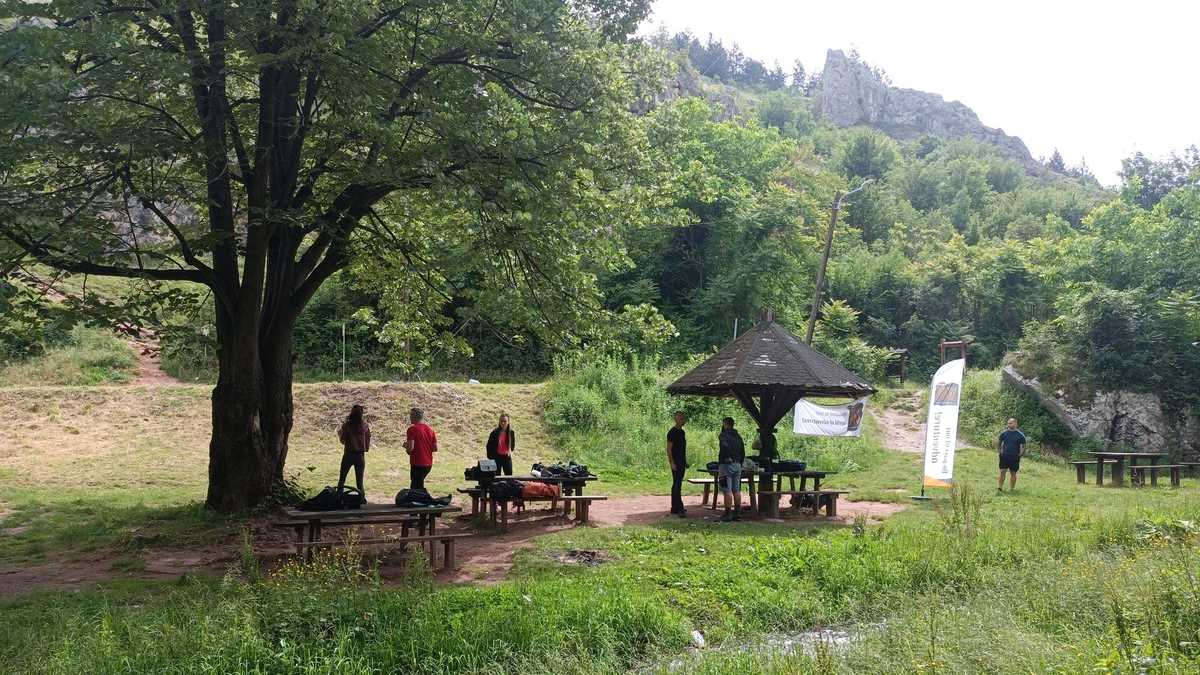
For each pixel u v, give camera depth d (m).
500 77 13.79
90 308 12.14
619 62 15.71
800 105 150.50
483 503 14.35
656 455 24.03
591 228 14.73
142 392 24.59
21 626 7.47
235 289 14.22
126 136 11.53
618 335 15.08
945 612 7.36
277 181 14.03
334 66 11.87
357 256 16.36
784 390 16.42
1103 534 11.36
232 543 11.90
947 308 47.38
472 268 13.45
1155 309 31.00
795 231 38.94
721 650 6.79
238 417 14.17
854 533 11.92
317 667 6.47
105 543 12.05
